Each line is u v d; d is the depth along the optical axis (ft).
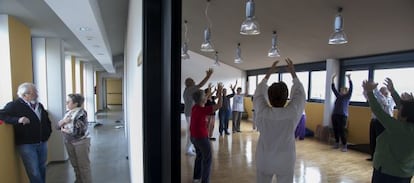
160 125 3.55
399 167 4.74
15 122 9.34
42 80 14.39
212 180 4.51
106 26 15.16
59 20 11.15
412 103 4.47
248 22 4.92
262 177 5.08
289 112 5.02
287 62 5.20
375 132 4.94
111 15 12.51
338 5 5.29
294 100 5.06
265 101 5.08
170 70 2.92
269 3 5.51
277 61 5.19
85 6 7.84
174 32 2.89
